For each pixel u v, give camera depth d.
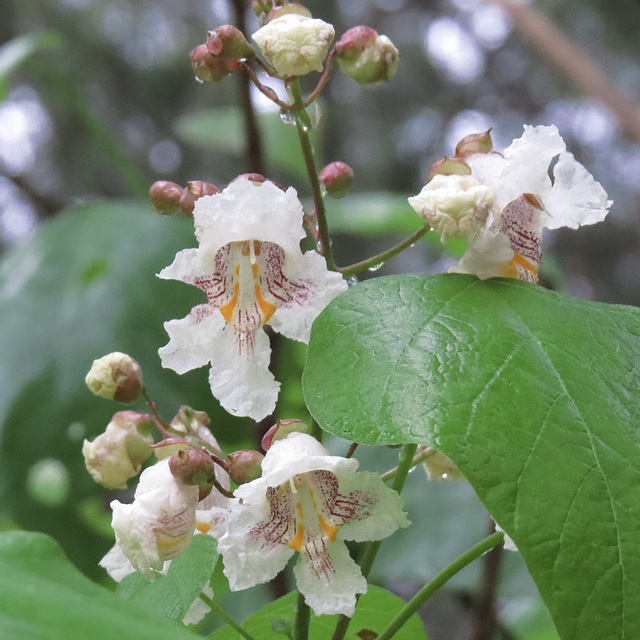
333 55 0.32
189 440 0.33
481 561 0.55
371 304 0.30
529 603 0.56
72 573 0.27
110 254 0.60
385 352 0.29
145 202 0.66
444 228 0.31
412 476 0.60
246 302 0.31
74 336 0.57
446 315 0.30
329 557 0.30
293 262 0.31
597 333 0.30
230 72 0.33
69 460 0.55
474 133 0.32
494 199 0.31
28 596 0.24
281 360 0.60
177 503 0.30
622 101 0.76
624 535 0.27
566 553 0.26
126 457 0.33
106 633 0.23
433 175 0.31
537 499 0.27
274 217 0.30
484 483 0.27
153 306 0.58
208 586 0.33
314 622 0.37
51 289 0.59
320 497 0.30
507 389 0.28
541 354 0.29
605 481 0.27
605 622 0.26
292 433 0.30
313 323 0.30
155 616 0.25
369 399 0.28
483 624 0.50
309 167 0.32
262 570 0.30
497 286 0.31
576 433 0.28
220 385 0.31
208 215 0.31
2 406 0.56
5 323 0.58
